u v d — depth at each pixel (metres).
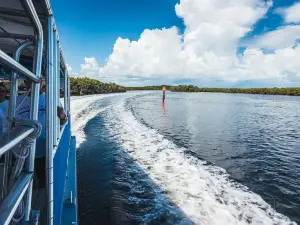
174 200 5.26
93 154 8.57
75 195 3.66
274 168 8.09
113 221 4.62
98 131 12.61
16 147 1.66
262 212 4.93
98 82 68.88
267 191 6.15
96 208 5.05
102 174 6.74
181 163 7.80
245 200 5.42
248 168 7.98
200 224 4.37
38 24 1.85
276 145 11.52
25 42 2.04
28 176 1.72
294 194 6.05
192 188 5.87
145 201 5.25
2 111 2.65
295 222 4.71
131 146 9.76
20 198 1.38
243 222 4.49
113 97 48.72
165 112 25.84
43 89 2.97
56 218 2.61
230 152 9.99
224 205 5.09
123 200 5.29
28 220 1.84
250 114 25.52
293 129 16.38
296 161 8.94
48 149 2.14
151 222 4.52
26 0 1.42
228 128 16.20
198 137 12.84
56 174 2.67
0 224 1.05
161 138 11.61
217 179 6.63
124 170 7.02
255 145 11.45
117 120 16.92
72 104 26.48
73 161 5.30
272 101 52.06
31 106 1.89
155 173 6.82
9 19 2.62
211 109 30.47
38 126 1.55
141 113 24.45
